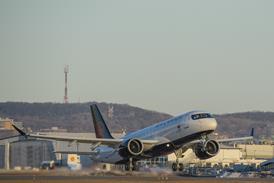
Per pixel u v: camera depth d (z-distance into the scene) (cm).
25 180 11475
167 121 17700
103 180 11862
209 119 17075
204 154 17688
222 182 11762
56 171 14550
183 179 12575
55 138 17462
